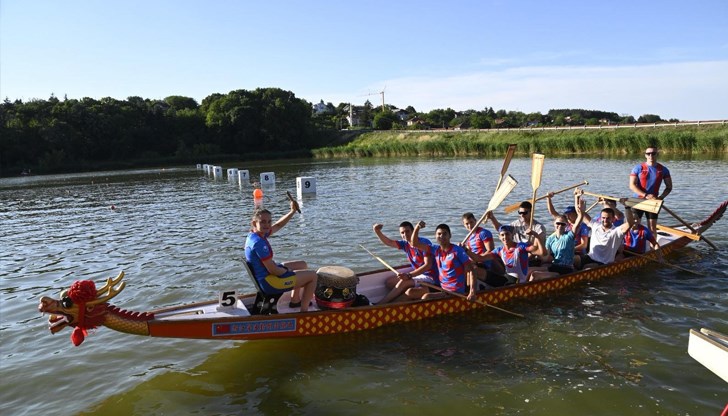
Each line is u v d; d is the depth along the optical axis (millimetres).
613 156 38438
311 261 10680
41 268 11297
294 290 6961
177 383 5750
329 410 5074
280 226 7176
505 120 100000
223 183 33719
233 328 6059
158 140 80625
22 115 73938
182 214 18938
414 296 7305
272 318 6219
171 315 6113
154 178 42594
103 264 11359
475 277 7227
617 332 6570
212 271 10227
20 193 32906
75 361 6379
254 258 6230
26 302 8883
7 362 6426
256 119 83500
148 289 9188
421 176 29922
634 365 5699
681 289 8109
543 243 8383
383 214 16328
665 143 37594
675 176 22266
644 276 8852
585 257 8922
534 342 6410
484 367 5816
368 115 120750
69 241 14461
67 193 31125
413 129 89375
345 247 11797
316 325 6500
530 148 46281
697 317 6957
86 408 5312
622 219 9164
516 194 19953
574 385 5336
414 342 6531
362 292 7988
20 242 14695
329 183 28641
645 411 4824
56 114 73062
